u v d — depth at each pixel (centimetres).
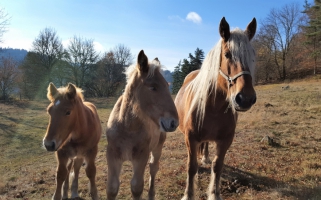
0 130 1088
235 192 425
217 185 379
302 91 1917
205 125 371
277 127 896
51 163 630
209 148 706
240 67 297
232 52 308
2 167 616
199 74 401
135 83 299
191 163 386
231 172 498
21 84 3111
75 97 343
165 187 446
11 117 1465
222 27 324
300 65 3978
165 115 275
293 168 512
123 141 312
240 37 313
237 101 290
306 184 436
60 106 326
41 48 3175
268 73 4131
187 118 390
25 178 517
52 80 3262
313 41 3400
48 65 3231
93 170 396
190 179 388
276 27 4119
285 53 4088
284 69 3947
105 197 422
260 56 4062
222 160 382
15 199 422
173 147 718
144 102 288
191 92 418
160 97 279
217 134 374
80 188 452
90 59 3453
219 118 366
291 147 660
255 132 836
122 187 450
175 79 3725
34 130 1112
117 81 3700
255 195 405
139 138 311
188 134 387
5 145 859
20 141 914
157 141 379
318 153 608
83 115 370
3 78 2673
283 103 1432
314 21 3303
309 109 1191
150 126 322
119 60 3738
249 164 541
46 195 435
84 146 381
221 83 341
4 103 2273
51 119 323
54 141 315
